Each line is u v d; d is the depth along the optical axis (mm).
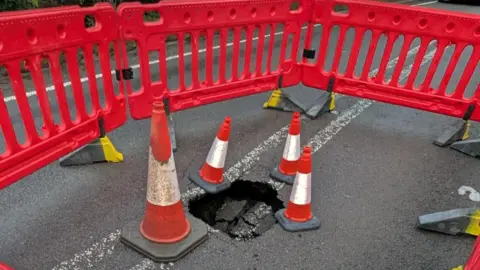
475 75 6945
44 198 3301
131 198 3354
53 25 2932
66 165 3721
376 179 3791
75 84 3301
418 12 4113
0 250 2771
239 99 5418
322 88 4898
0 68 5992
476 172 3994
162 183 2658
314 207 3357
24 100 2914
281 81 4820
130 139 4281
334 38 9391
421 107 4473
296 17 4555
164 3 3609
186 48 7801
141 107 3877
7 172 2891
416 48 8758
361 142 4461
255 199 3617
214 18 3971
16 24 2680
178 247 2789
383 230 3145
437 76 6879
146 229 2830
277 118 4922
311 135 4555
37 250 2787
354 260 2848
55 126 3221
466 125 4504
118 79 3650
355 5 4355
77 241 2879
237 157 4020
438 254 2943
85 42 3227
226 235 3016
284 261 2809
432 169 4008
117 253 2797
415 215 3328
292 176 3676
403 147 4402
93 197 3340
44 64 6254
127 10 3422
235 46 4297
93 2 7926
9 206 3191
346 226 3164
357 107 5348
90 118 3512
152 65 6801
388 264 2830
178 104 4121
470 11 14375
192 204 3395
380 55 8086
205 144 4238
